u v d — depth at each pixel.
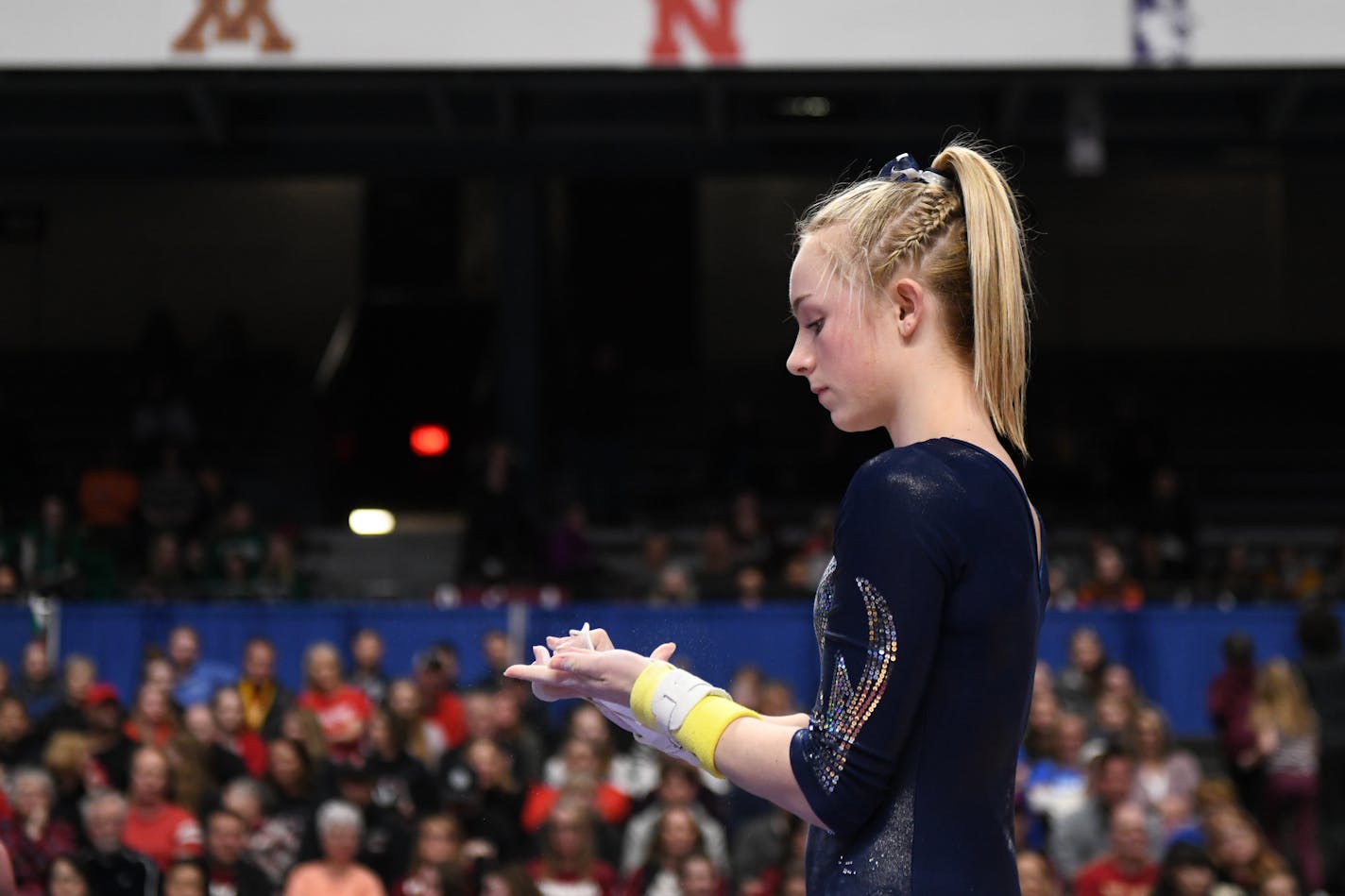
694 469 40.72
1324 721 21.05
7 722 20.75
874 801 3.69
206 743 19.75
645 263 49.69
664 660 4.15
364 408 46.56
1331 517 38.59
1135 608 24.67
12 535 29.28
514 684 4.82
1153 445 35.19
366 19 27.17
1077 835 17.95
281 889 17.22
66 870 16.77
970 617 3.71
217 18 27.09
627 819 18.41
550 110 32.09
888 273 3.97
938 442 3.87
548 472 36.50
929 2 26.91
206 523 32.56
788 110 31.55
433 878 16.31
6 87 27.73
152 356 42.00
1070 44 26.72
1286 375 45.69
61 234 49.62
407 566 35.78
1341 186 49.78
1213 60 26.56
